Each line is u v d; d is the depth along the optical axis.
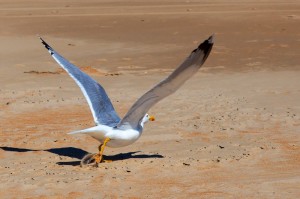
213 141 13.68
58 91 19.70
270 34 33.25
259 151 12.80
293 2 51.25
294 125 15.21
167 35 33.25
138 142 13.66
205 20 38.81
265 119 15.79
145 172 11.32
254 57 26.45
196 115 16.34
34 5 50.00
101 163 11.89
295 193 10.00
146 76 22.53
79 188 10.38
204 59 9.88
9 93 19.28
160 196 9.96
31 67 24.39
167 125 15.20
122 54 27.53
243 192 10.11
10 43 30.55
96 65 25.02
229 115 16.25
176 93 19.19
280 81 21.20
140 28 35.91
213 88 20.05
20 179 10.84
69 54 27.67
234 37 32.34
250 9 45.28
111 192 10.16
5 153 12.84
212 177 11.02
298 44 29.91
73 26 36.72
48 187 10.41
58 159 12.38
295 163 11.96
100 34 33.72
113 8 47.19
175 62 25.58
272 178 10.91
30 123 15.64
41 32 34.34
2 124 15.54
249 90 19.73
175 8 46.62
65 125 15.38
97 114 11.34
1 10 45.47
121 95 19.19
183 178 10.96
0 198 9.92
